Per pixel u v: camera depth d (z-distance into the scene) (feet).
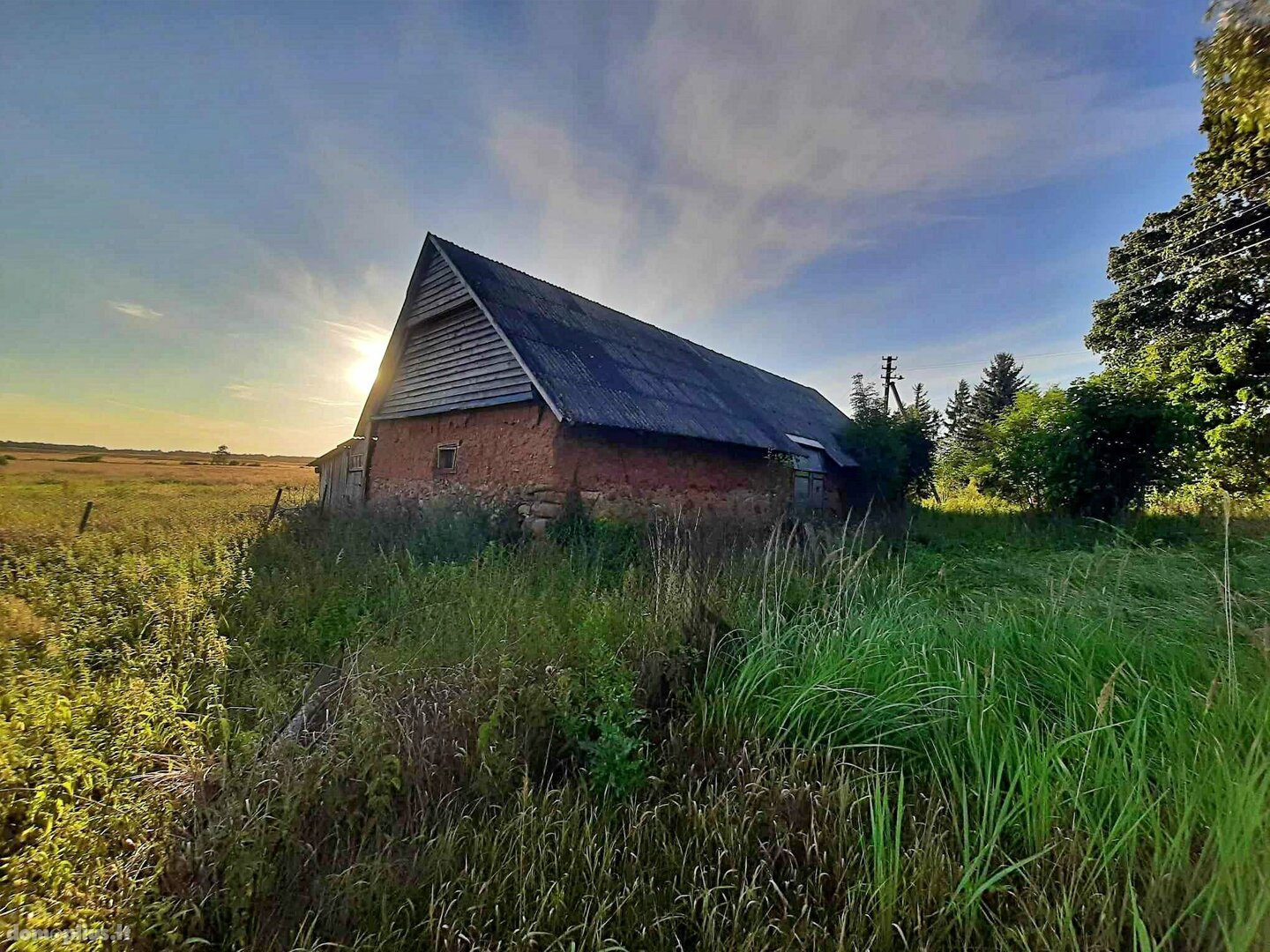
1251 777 6.13
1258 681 8.74
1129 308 57.72
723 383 45.39
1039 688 9.89
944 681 9.57
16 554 23.00
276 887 6.73
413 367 39.01
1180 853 6.17
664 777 8.77
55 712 8.96
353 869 6.73
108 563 21.12
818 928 6.05
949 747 8.53
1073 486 33.71
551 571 19.13
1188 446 33.01
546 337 31.14
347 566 20.25
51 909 5.86
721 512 33.53
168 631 13.65
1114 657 10.05
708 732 9.86
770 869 6.89
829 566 17.08
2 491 65.67
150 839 7.07
